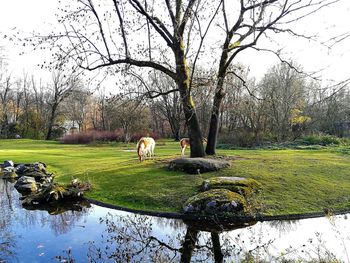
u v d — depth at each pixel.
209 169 12.38
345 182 11.52
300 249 6.84
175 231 8.41
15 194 12.88
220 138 29.23
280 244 7.23
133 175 12.90
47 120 53.97
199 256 6.91
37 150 27.70
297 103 23.72
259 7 13.38
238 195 9.51
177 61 13.80
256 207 9.35
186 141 17.19
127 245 7.52
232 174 11.93
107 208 10.44
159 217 9.48
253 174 11.89
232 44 14.69
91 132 40.66
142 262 6.67
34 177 15.34
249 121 31.55
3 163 18.58
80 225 8.95
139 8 12.79
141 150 15.72
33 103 56.81
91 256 6.89
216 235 8.08
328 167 13.39
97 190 11.89
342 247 6.86
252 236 7.84
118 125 38.94
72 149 29.22
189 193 10.46
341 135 28.31
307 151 21.16
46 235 8.20
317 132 29.11
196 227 8.73
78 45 12.46
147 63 13.54
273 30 13.56
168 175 12.40
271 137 29.14
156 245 7.54
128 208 10.14
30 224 9.10
